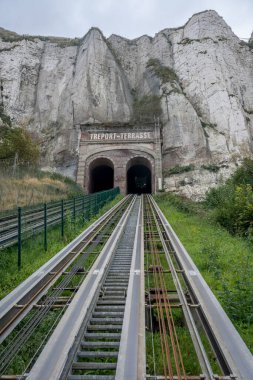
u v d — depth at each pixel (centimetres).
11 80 5806
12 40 6438
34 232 1189
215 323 473
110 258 895
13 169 2508
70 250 988
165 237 1233
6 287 754
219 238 1304
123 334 445
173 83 5656
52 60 6494
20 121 5447
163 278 752
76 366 401
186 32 6756
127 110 5666
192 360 440
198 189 4250
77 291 631
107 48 6319
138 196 3622
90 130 4334
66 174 4541
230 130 5025
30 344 473
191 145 4803
